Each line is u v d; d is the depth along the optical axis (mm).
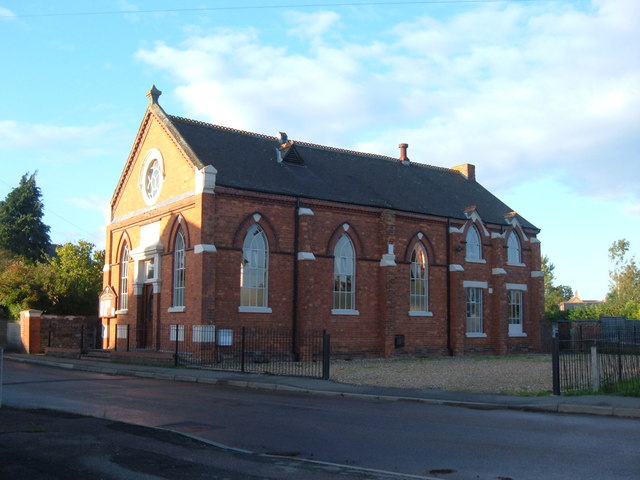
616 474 8586
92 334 37344
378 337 32812
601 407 14719
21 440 9992
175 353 26875
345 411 14680
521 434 11688
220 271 28031
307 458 9570
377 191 35125
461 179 44531
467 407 15852
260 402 16188
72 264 49562
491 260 38312
